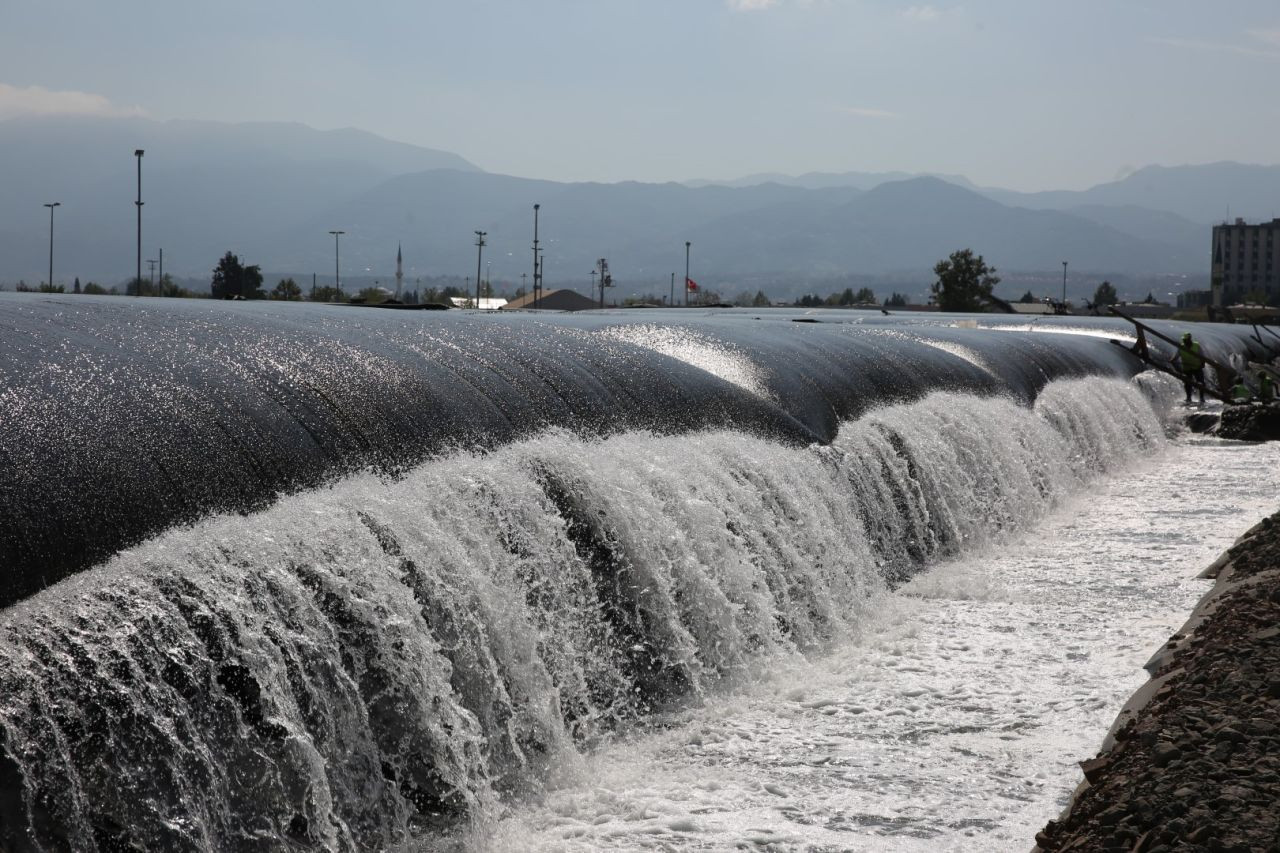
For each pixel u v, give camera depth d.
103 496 7.77
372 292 76.25
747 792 8.48
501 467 10.35
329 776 7.57
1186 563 15.94
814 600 12.66
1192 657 10.23
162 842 6.51
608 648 10.30
